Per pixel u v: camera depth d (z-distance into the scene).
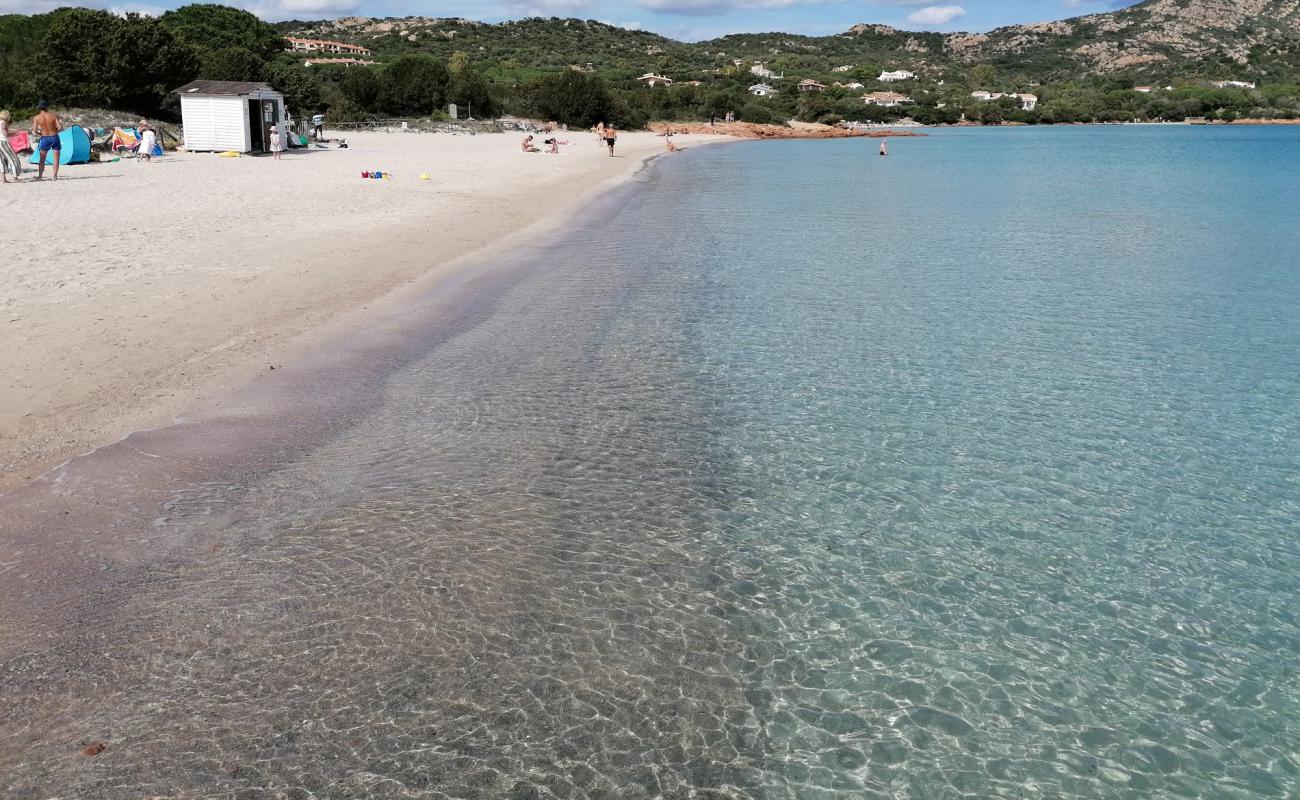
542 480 6.30
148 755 3.50
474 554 5.20
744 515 5.93
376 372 8.42
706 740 3.81
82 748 3.52
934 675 4.35
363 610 4.55
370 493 5.94
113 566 4.86
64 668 3.98
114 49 37.66
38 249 12.20
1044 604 5.01
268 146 33.19
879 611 4.88
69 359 7.90
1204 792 3.67
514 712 3.88
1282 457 7.12
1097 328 10.95
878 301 12.16
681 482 6.39
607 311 11.20
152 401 7.22
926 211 23.03
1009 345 10.12
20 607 4.42
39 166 20.83
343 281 11.91
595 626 4.57
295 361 8.54
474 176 28.25
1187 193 28.55
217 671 4.02
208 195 19.23
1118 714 4.13
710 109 92.88
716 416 7.71
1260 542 5.78
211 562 4.95
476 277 12.88
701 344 9.85
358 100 64.56
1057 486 6.53
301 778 3.43
